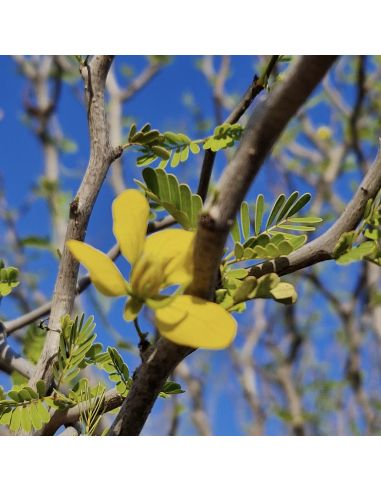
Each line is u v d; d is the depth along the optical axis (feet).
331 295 4.81
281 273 1.13
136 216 1.04
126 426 1.03
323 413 5.16
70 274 1.28
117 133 3.14
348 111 4.81
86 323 1.25
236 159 0.92
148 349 1.02
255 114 0.91
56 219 3.41
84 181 1.28
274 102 0.90
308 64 0.88
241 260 1.14
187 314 0.96
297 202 1.22
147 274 1.01
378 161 1.11
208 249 0.94
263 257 1.13
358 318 5.06
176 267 1.03
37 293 3.96
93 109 1.30
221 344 0.95
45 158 4.09
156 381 1.02
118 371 1.22
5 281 1.37
